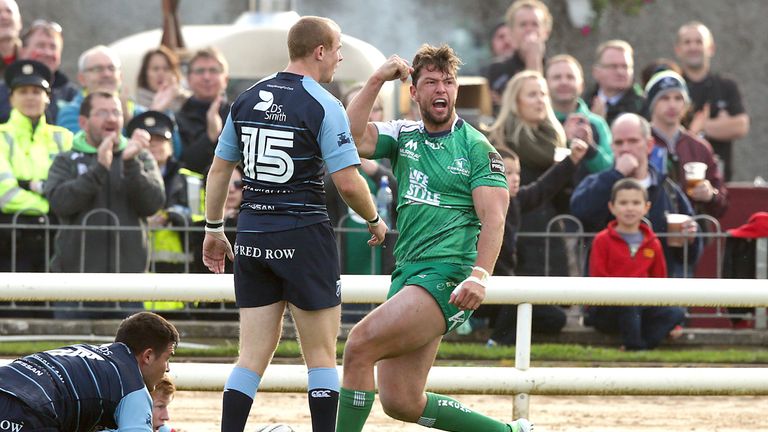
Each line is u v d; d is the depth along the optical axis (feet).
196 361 96.32
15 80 104.88
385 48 194.08
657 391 71.92
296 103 59.26
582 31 205.57
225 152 61.21
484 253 58.65
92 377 54.85
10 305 105.19
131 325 57.62
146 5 194.18
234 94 120.67
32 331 102.89
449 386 71.20
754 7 210.79
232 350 98.63
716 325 107.96
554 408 87.40
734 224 116.26
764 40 210.59
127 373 55.67
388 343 59.57
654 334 103.04
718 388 72.18
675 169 112.68
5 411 53.26
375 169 104.22
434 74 60.18
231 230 96.37
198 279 72.08
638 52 209.97
